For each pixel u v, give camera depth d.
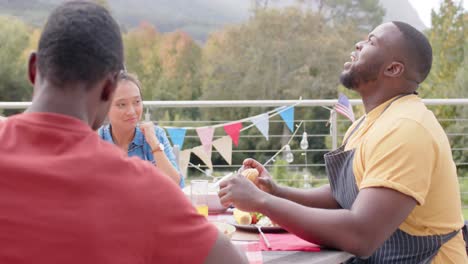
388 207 1.45
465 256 1.66
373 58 1.71
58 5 0.89
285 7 21.03
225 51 21.17
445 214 1.60
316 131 16.36
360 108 11.58
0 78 17.33
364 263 1.67
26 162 0.79
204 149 3.41
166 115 17.69
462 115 9.42
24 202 0.78
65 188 0.79
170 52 21.39
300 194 1.88
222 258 0.86
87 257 0.77
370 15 20.88
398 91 1.72
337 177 1.79
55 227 0.77
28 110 0.86
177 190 0.86
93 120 0.89
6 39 17.23
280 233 1.68
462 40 17.62
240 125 3.47
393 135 1.52
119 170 0.82
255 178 1.86
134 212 0.80
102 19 0.87
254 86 20.77
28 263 0.76
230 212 2.04
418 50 1.68
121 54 0.89
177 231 0.83
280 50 20.66
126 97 2.27
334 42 20.42
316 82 20.31
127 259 0.79
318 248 1.49
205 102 3.75
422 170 1.49
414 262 1.58
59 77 0.84
